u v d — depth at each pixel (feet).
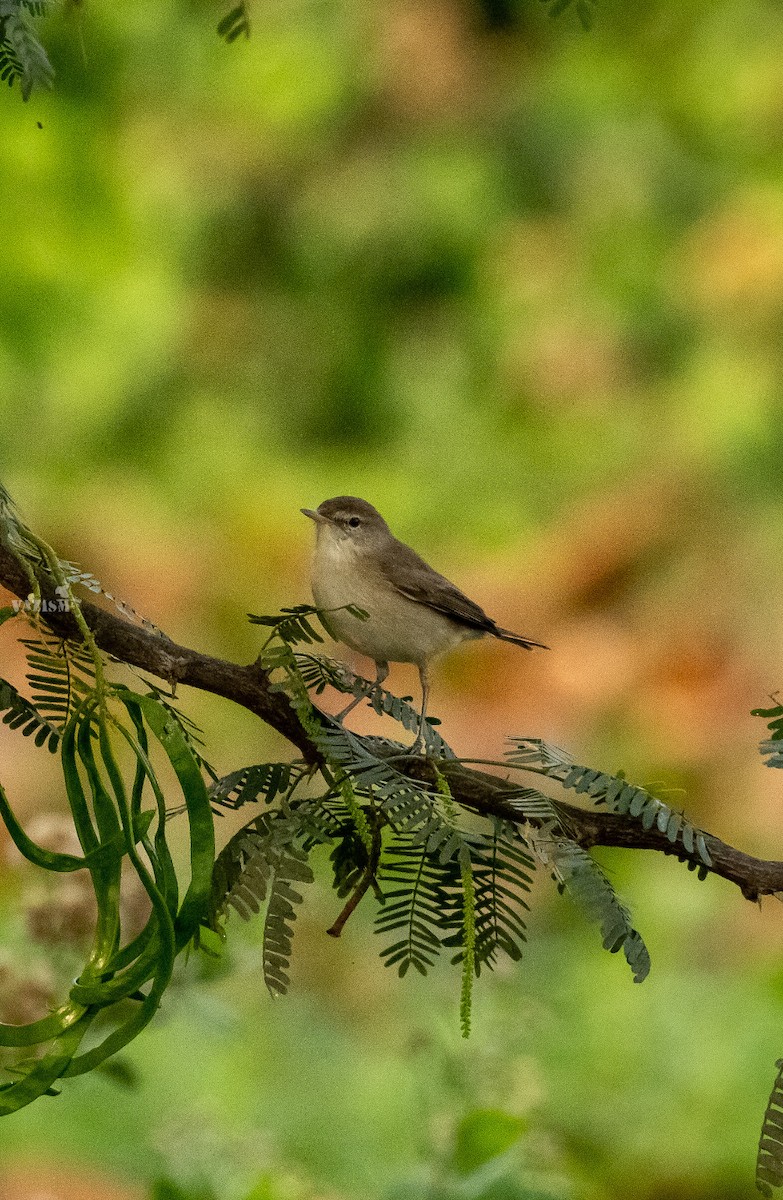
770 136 54.39
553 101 55.42
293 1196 17.40
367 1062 28.60
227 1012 15.79
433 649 22.86
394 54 55.16
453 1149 16.94
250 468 52.29
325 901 26.25
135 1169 25.76
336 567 22.56
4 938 19.25
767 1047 29.45
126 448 52.90
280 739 39.86
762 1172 9.76
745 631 42.47
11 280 52.54
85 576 10.09
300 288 55.57
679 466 47.26
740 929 34.68
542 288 53.26
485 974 23.25
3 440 50.98
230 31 11.15
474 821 18.08
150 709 9.56
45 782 35.24
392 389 54.03
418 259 54.60
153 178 55.31
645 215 53.98
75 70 53.31
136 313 53.31
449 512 50.96
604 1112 28.35
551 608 44.19
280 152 55.88
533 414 52.08
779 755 10.39
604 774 10.59
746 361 49.11
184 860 27.96
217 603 46.06
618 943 9.74
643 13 56.65
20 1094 9.29
